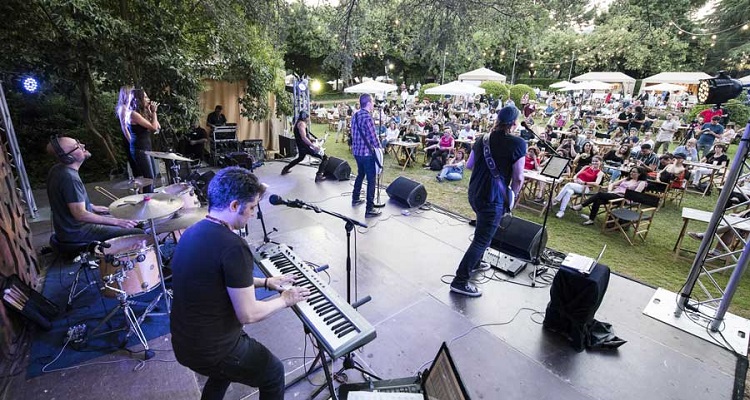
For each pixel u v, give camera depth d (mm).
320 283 2066
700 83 3410
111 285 2688
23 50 5535
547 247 4750
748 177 3555
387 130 10469
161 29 6359
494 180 3084
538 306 3377
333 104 21000
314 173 7852
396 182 6016
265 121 10000
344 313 1852
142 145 5031
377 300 3398
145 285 2781
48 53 5660
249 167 7551
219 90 9227
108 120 8438
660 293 3643
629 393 2463
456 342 2887
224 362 1574
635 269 4336
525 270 4004
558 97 22172
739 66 15945
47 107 8664
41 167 7480
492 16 3945
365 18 4398
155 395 2328
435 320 3143
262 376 1736
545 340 2936
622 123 12867
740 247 4465
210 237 1444
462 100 19188
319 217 5270
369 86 11062
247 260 1487
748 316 3443
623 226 5277
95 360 2592
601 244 5035
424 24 4238
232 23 6734
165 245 4188
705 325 3172
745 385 2582
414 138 9758
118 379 2439
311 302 1915
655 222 5906
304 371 2514
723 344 2951
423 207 5871
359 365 2615
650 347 2900
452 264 4082
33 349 2676
